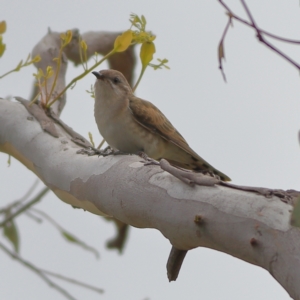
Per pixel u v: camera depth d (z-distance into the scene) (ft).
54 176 33.60
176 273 27.91
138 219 27.58
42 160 34.78
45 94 38.75
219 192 24.27
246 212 23.06
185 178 25.44
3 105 38.01
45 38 45.06
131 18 35.65
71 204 33.42
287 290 21.70
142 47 36.58
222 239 23.66
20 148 36.35
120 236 40.52
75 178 31.94
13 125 36.86
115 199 28.48
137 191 27.30
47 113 37.63
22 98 38.27
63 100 43.01
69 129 36.94
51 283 33.40
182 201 25.16
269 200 23.04
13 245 36.70
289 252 21.71
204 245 24.93
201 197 24.59
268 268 22.34
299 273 21.24
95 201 30.25
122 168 28.94
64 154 33.81
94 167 30.78
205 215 24.08
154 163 28.30
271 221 22.40
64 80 43.98
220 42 23.53
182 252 27.22
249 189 23.89
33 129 36.14
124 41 34.94
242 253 23.18
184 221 24.90
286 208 22.65
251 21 22.43
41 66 43.96
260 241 22.41
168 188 25.99
